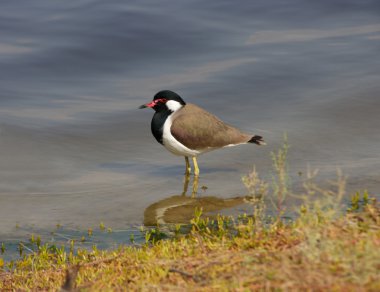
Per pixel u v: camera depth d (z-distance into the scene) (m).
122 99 19.27
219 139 15.08
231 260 8.22
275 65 20.98
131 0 25.92
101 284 8.76
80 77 20.75
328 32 23.48
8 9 25.06
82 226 12.56
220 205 13.19
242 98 19.05
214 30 23.66
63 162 15.93
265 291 7.26
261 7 25.45
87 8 25.14
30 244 11.91
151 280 8.41
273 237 8.95
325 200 8.95
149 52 22.25
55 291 9.32
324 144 16.22
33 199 13.99
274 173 14.78
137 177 15.12
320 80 19.97
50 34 23.25
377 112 17.86
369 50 21.81
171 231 12.02
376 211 9.06
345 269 7.16
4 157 15.97
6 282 10.23
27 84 20.25
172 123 14.98
